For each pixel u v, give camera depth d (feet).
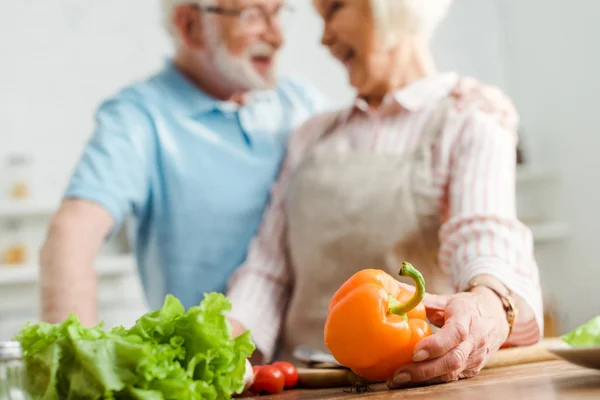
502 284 3.89
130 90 6.07
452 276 4.37
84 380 2.51
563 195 10.93
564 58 10.73
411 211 4.91
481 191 4.60
